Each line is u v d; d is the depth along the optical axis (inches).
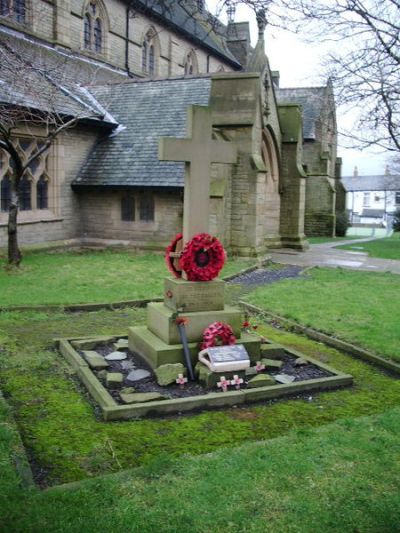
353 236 1529.3
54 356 300.0
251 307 437.7
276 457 185.0
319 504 158.1
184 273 287.4
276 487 166.6
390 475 175.5
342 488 166.7
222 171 690.2
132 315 407.8
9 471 169.3
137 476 171.3
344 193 1596.9
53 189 747.4
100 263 642.8
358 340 343.6
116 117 842.8
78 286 491.2
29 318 384.8
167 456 182.5
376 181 2945.4
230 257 714.8
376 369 299.6
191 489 164.2
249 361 266.2
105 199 783.7
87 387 253.1
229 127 704.4
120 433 208.7
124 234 780.0
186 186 286.4
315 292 508.4
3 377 265.1
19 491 158.9
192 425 218.4
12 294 443.8
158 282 525.0
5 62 491.2
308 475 173.8
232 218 719.7
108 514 150.5
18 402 235.8
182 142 277.4
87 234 800.9
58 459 187.3
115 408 221.5
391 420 218.4
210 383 254.4
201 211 287.0
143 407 224.5
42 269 580.1
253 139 700.7
